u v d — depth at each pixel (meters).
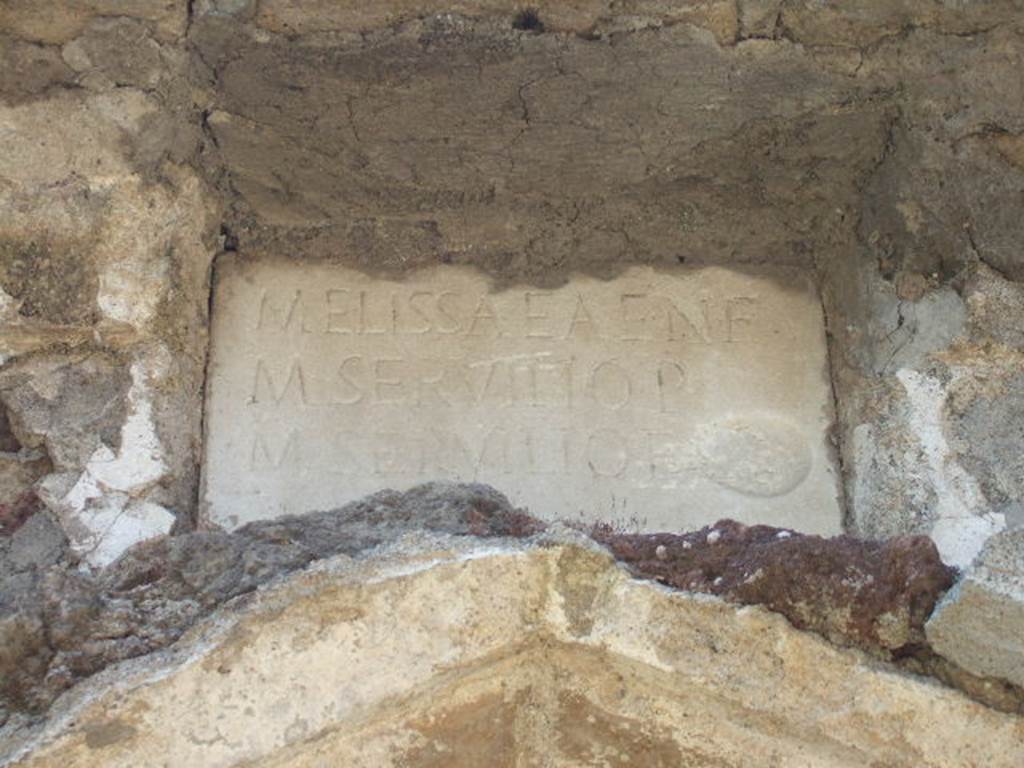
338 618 1.29
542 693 1.33
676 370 1.56
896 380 1.52
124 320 1.48
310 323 1.56
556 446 1.52
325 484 1.49
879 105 1.53
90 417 1.46
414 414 1.53
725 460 1.53
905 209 1.55
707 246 1.61
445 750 1.32
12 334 1.47
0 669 1.27
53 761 1.24
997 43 1.50
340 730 1.29
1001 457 1.49
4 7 1.45
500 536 1.34
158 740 1.25
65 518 1.42
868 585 1.30
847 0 1.49
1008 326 1.51
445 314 1.57
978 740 1.27
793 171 1.57
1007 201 1.52
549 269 1.60
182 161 1.52
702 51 1.49
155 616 1.30
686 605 1.31
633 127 1.53
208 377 1.53
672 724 1.32
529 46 1.48
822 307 1.60
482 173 1.56
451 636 1.30
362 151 1.54
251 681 1.27
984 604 1.26
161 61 1.48
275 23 1.48
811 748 1.30
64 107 1.48
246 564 1.32
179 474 1.47
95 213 1.49
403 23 1.48
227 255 1.58
